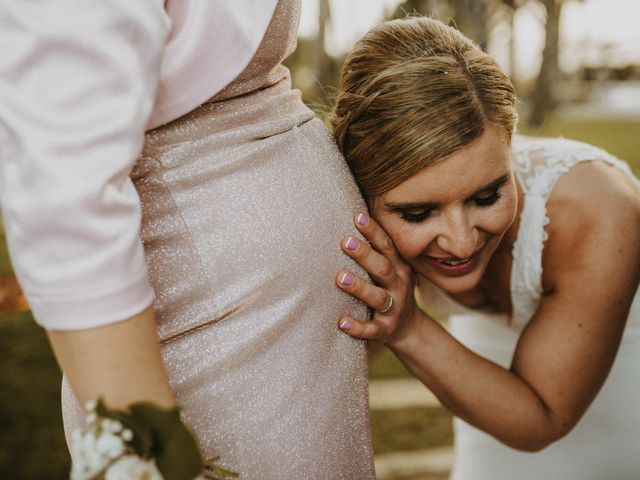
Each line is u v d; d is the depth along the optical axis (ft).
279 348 3.20
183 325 3.03
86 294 2.33
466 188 3.66
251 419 3.11
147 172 2.94
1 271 17.97
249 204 3.10
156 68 2.54
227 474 2.80
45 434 9.64
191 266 3.01
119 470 2.29
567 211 4.83
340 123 3.85
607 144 46.14
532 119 65.77
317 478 3.30
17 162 2.29
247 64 3.03
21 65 2.30
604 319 4.72
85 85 2.32
